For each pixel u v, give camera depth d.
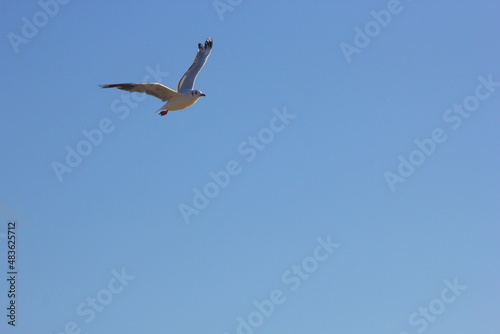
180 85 20.78
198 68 20.80
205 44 21.12
